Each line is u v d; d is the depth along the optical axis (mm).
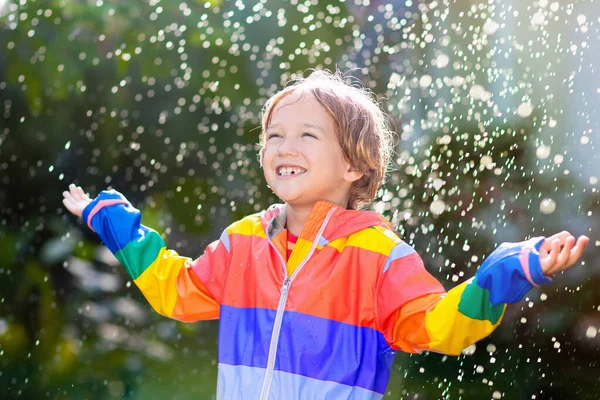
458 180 5750
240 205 6703
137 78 6531
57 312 5723
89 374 5227
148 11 6078
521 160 5773
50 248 5934
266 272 2102
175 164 6816
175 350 5660
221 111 6762
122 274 6168
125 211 2260
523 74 6027
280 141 2160
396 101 6527
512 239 5527
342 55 6781
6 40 6008
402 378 4984
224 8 6457
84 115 6574
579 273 5395
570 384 4902
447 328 1862
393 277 2020
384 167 2430
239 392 2025
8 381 5078
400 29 6789
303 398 1982
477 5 6395
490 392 4828
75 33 6035
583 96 5789
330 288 2045
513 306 5402
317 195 2148
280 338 2021
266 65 6660
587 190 5551
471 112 6035
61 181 6621
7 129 6445
